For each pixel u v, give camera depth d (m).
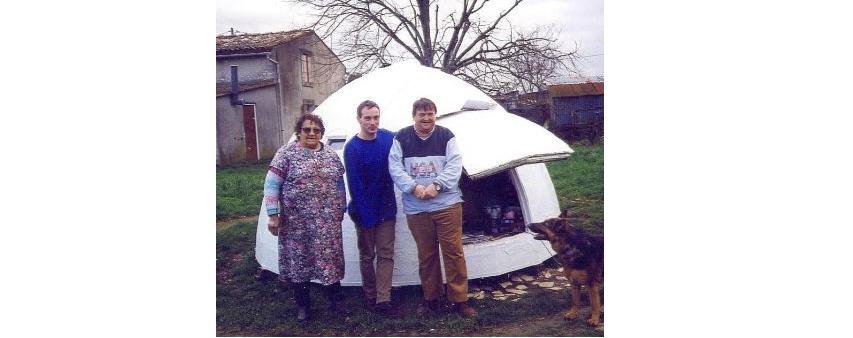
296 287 4.15
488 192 5.28
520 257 4.84
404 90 4.96
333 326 4.18
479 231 5.16
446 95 4.95
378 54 11.70
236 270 5.50
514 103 11.05
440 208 3.91
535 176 5.23
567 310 4.34
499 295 4.64
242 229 7.01
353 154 3.98
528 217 5.00
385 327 4.12
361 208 4.05
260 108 13.16
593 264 4.03
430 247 4.04
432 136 3.87
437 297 4.25
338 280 4.09
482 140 4.29
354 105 5.00
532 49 10.81
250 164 12.56
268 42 13.44
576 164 9.22
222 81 13.53
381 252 4.21
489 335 3.99
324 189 3.90
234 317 4.45
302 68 14.16
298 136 3.96
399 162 3.86
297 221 3.92
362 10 11.68
